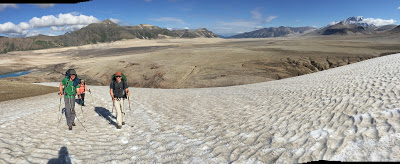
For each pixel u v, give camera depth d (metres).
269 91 15.86
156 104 14.93
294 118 7.68
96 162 5.60
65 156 5.88
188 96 18.44
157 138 7.40
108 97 18.91
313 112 7.95
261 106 10.87
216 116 9.98
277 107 10.00
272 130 6.86
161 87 52.88
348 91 10.20
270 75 53.88
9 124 8.77
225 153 5.64
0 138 6.89
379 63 19.94
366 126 5.53
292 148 5.31
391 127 5.10
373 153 4.33
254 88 20.36
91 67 75.31
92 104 15.16
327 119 6.84
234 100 13.98
